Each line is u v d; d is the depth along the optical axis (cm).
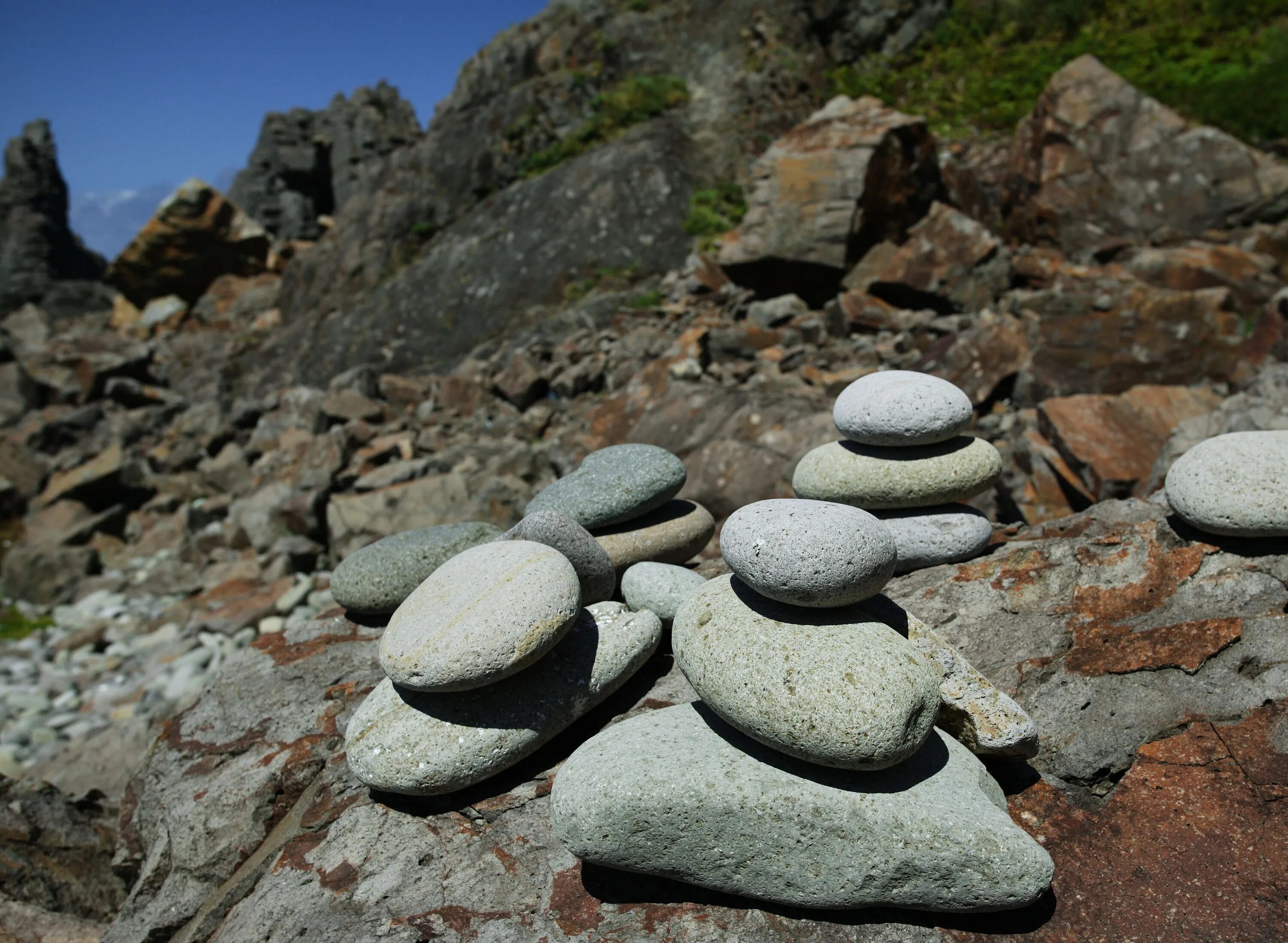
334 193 2788
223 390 1669
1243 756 269
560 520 342
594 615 340
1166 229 1020
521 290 1416
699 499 732
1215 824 252
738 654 255
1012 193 1165
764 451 720
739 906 249
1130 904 236
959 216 1043
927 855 227
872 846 231
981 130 1366
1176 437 577
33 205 3353
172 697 767
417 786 294
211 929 304
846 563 256
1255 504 318
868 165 1074
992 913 236
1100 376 758
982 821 232
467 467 1001
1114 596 334
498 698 305
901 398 370
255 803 337
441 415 1227
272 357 1728
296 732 365
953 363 816
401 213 1725
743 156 1469
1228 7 1296
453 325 1460
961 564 378
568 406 1108
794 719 237
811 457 405
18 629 1057
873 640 257
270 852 320
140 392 1762
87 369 1758
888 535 273
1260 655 296
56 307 2886
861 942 234
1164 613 321
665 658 370
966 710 275
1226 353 731
